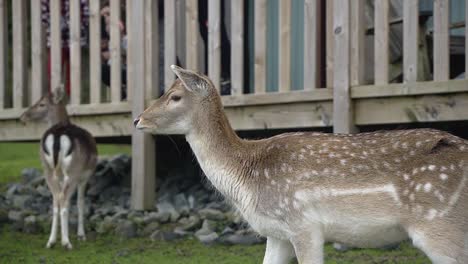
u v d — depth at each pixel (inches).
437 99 399.5
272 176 281.4
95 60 525.7
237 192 289.1
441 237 259.8
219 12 475.2
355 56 420.8
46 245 445.1
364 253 388.5
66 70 602.2
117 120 522.0
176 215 481.7
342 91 421.1
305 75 442.3
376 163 270.1
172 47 494.6
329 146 278.5
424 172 263.3
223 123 296.0
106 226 478.6
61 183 460.1
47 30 581.3
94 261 400.5
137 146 502.3
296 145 282.5
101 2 598.2
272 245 294.2
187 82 293.0
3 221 511.5
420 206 261.9
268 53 558.6
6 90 569.9
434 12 395.5
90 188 571.8
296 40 544.1
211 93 295.6
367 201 269.0
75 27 534.9
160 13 569.6
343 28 420.8
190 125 297.0
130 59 514.9
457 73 494.3
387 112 415.5
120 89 516.7
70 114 537.0
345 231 274.8
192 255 404.2
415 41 402.6
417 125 458.0
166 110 297.4
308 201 275.0
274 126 457.4
